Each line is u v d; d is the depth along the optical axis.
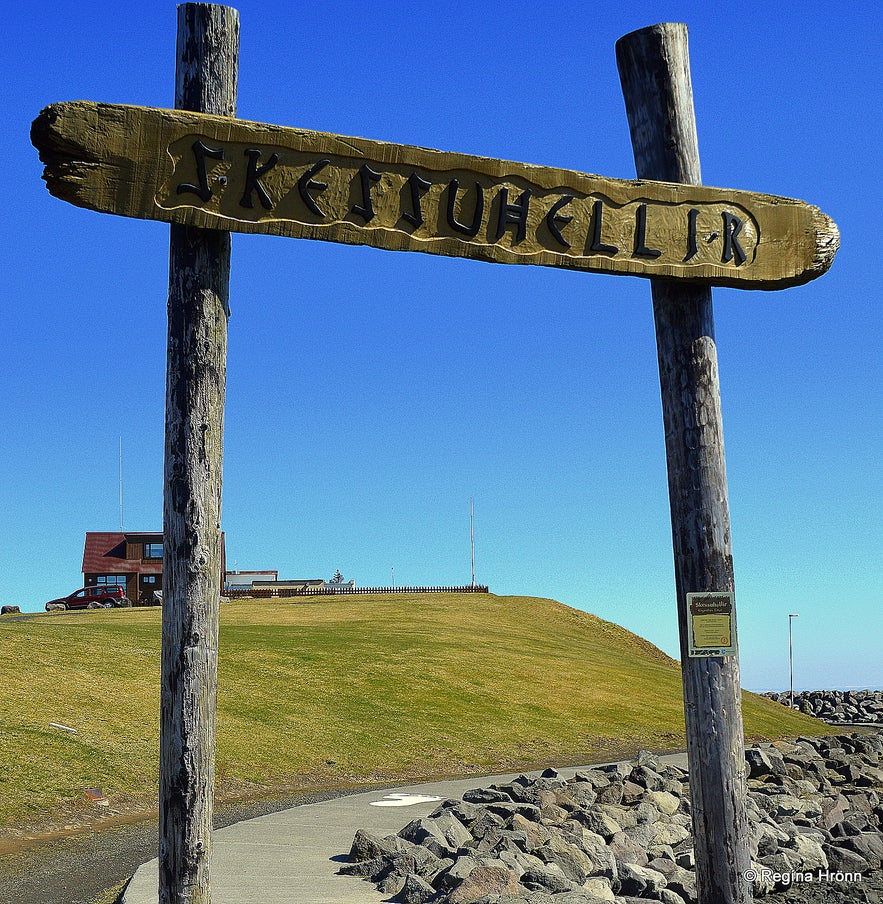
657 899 8.48
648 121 6.47
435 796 14.89
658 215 6.11
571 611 55.50
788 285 6.52
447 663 32.03
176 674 4.81
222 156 5.00
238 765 17.69
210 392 5.00
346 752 20.19
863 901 9.05
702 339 6.36
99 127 4.82
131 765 15.47
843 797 13.52
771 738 30.36
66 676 20.72
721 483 6.30
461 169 5.52
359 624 41.19
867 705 61.91
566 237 5.85
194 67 5.16
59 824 12.11
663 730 28.00
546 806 10.79
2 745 14.98
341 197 5.24
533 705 28.47
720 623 6.20
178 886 4.73
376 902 7.07
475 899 6.73
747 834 6.17
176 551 4.88
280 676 26.30
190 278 5.02
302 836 10.27
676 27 6.49
